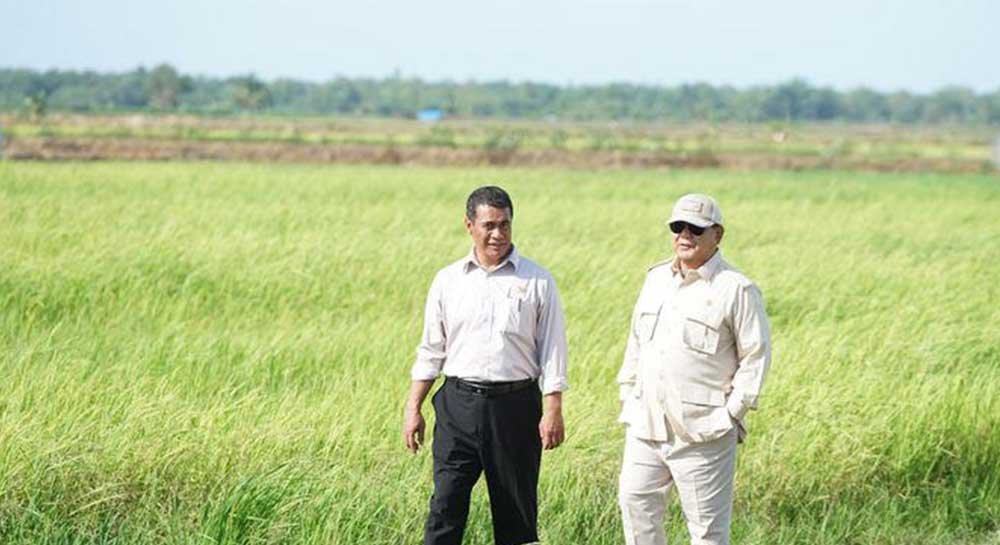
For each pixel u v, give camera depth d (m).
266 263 16.70
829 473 8.96
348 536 7.46
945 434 9.63
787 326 13.76
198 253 17.36
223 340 11.88
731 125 163.75
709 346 6.98
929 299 15.12
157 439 8.39
